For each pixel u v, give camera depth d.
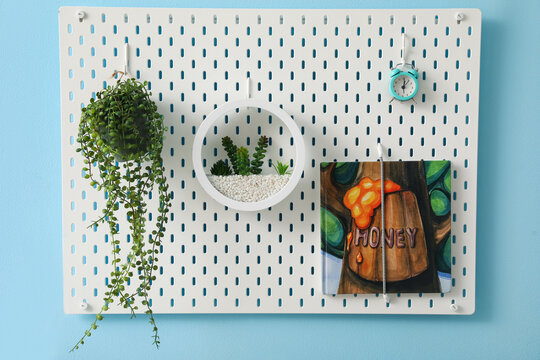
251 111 1.06
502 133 1.09
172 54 1.05
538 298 1.10
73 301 1.07
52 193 1.10
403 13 1.05
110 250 1.07
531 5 1.08
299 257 1.07
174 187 1.06
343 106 1.06
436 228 1.05
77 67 1.05
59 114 1.09
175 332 1.11
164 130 1.00
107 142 0.95
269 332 1.11
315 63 1.05
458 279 1.07
